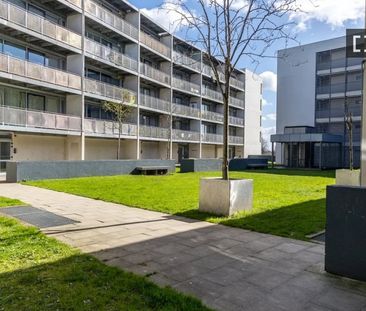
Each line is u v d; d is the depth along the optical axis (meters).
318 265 4.60
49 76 21.12
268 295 3.64
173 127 38.38
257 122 56.19
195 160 25.84
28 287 3.64
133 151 30.20
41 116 20.66
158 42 33.56
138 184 15.12
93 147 27.89
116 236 6.03
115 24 27.38
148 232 6.35
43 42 21.44
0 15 18.09
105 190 12.77
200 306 3.28
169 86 35.41
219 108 47.28
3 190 13.00
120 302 3.33
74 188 13.41
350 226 4.12
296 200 10.94
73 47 23.03
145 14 31.44
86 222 7.21
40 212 8.34
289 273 4.29
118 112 25.75
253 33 8.78
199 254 5.04
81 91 23.70
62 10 23.58
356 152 38.66
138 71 30.25
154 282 3.92
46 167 17.33
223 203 7.93
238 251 5.22
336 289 3.81
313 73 42.41
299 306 3.39
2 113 18.39
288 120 44.31
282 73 44.81
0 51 19.94
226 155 8.30
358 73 39.69
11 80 19.70
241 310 3.29
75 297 3.41
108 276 3.96
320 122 41.81
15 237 5.70
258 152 56.66
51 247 5.15
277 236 6.18
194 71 40.31
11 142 21.20
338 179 13.57
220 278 4.09
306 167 36.28
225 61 8.59
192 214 8.01
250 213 8.22
